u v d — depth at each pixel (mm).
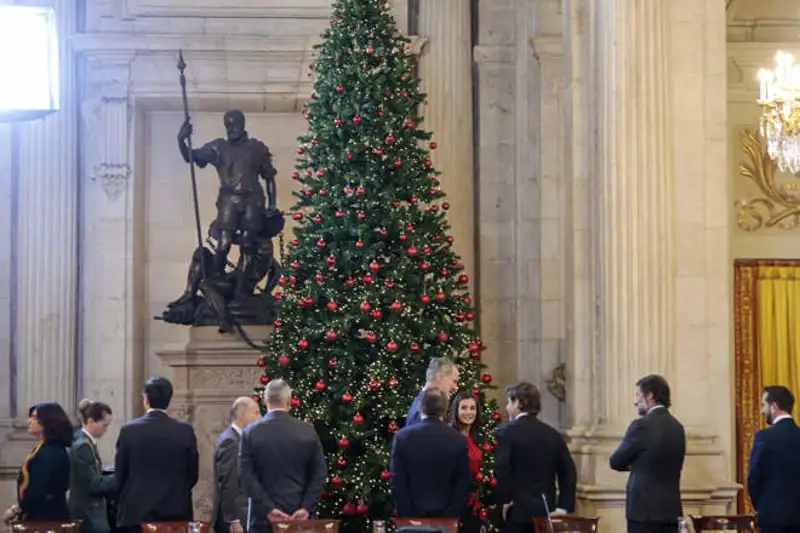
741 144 18641
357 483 13969
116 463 11680
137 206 18672
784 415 11648
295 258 14977
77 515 12031
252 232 17328
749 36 19031
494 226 18547
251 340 17156
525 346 18219
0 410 18172
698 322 14906
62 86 18359
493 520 14188
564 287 16031
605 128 14953
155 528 9859
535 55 18266
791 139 14312
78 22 18594
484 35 18734
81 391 18391
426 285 14758
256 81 18578
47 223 18266
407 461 10617
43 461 11898
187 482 11836
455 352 14664
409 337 14391
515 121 18547
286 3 18672
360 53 15227
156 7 18531
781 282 18547
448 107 18234
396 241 14914
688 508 14320
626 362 14680
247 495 11211
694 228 15008
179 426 11805
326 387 14398
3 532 14125
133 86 18516
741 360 18453
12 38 6402
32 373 18094
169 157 19109
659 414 11523
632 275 14711
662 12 14969
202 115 19219
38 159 18281
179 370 17203
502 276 18500
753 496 11641
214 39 18500
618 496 14477
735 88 18656
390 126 14969
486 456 14055
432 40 18359
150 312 18969
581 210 15586
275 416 10859
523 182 18422
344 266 14773
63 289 18234
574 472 11781
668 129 14953
